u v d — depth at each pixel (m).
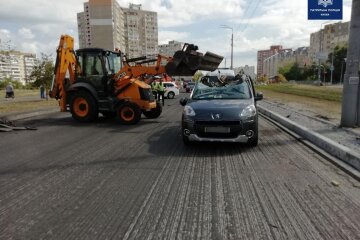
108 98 12.09
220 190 4.66
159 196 4.45
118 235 3.39
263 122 11.97
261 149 7.18
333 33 103.06
